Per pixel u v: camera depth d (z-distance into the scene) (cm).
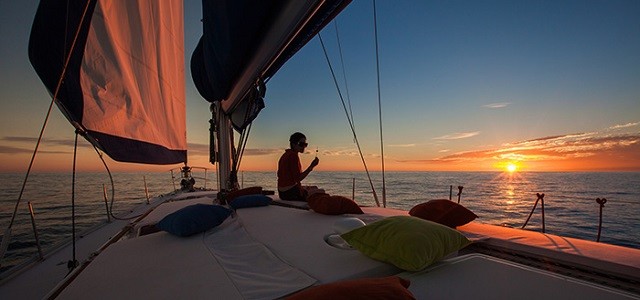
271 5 171
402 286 80
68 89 189
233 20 188
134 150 286
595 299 96
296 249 158
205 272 128
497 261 134
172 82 405
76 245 266
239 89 308
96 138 224
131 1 281
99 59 227
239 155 441
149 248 168
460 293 103
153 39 334
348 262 136
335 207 256
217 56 271
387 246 131
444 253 131
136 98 289
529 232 183
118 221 363
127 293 109
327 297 70
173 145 412
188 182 616
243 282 116
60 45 177
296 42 204
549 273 119
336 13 161
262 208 303
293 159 373
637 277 114
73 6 181
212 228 208
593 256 131
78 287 115
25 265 211
